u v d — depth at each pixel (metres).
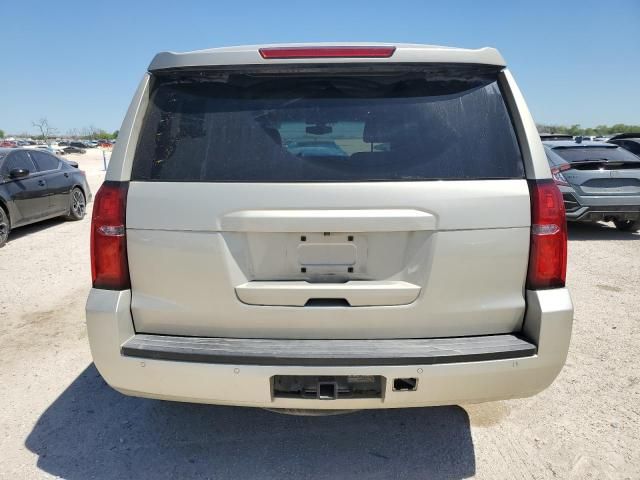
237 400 2.12
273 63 2.17
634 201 7.72
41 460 2.61
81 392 3.31
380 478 2.47
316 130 2.19
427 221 2.09
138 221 2.15
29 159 8.68
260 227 2.09
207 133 2.21
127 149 2.20
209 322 2.19
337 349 2.09
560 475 2.49
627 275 6.07
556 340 2.13
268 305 2.15
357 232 2.11
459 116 2.21
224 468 2.55
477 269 2.13
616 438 2.79
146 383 2.15
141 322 2.22
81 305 5.00
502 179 2.14
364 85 2.23
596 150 8.50
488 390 2.14
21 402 3.18
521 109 2.21
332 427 2.91
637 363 3.69
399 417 3.01
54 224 9.55
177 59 2.21
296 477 2.48
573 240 8.26
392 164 2.14
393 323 2.16
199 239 2.12
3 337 4.20
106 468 2.54
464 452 2.68
